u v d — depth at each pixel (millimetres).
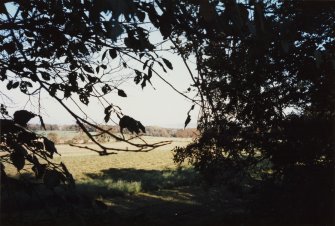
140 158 45375
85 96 4156
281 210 11414
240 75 10539
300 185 11148
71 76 4219
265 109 11508
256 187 12758
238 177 13109
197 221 13367
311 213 10938
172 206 17969
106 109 3076
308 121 11469
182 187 24188
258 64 10195
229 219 12555
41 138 2508
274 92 11391
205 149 12430
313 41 8062
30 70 3408
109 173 32000
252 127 11859
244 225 11328
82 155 44844
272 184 11984
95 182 25219
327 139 11008
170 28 2672
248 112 11500
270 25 2492
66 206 2549
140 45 2564
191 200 19234
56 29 3334
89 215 2711
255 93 11281
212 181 13109
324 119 11164
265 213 11914
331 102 10961
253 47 2770
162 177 28328
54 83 3916
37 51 3971
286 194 11461
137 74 3781
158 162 41188
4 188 2516
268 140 11750
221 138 11438
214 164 12516
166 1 2559
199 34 2805
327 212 10695
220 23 2412
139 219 2891
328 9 5984
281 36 2527
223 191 21219
